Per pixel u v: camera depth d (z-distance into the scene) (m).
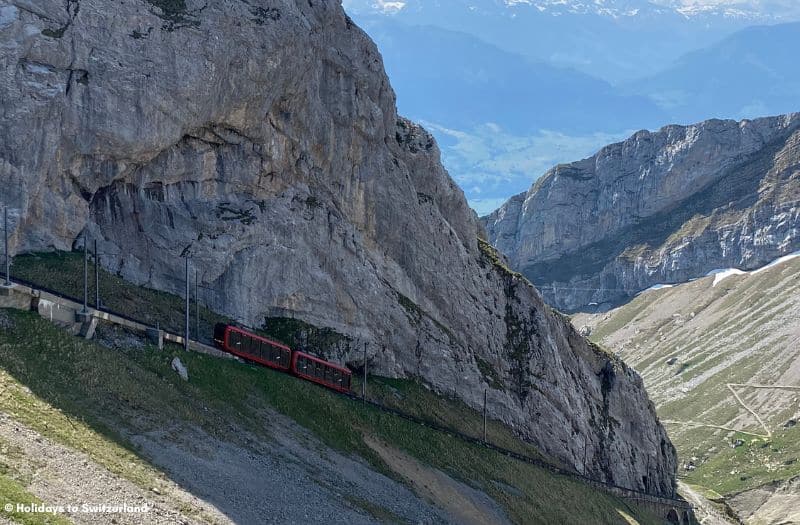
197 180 125.75
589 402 188.88
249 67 125.88
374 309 145.75
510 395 165.62
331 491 91.69
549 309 193.25
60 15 108.19
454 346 157.88
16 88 103.50
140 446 77.62
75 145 109.62
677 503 194.88
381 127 156.00
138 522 64.56
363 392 130.88
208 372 100.81
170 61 116.44
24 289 87.56
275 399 105.94
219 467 82.25
